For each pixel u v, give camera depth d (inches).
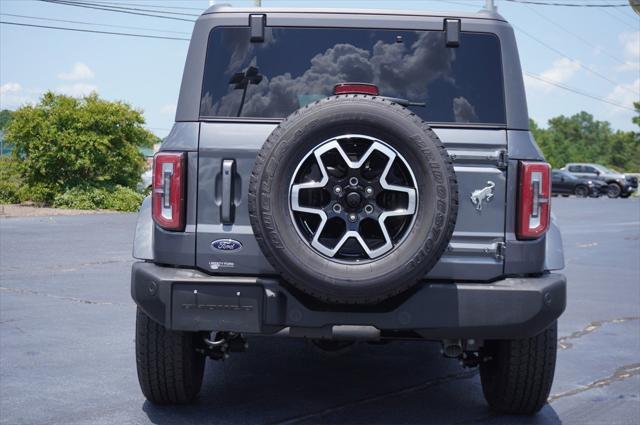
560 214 1021.2
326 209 153.4
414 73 176.4
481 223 166.7
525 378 180.9
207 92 173.9
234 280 162.9
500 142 168.6
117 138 925.2
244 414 191.0
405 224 154.1
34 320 300.0
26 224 698.8
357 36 177.8
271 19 177.0
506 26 176.7
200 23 177.2
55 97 914.7
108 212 869.8
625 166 6811.0
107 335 276.7
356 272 150.5
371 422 186.4
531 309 162.2
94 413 190.4
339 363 246.7
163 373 183.6
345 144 155.2
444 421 188.2
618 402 208.2
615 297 383.2
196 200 168.4
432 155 151.3
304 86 176.1
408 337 169.5
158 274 165.8
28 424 181.8
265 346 268.2
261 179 152.4
